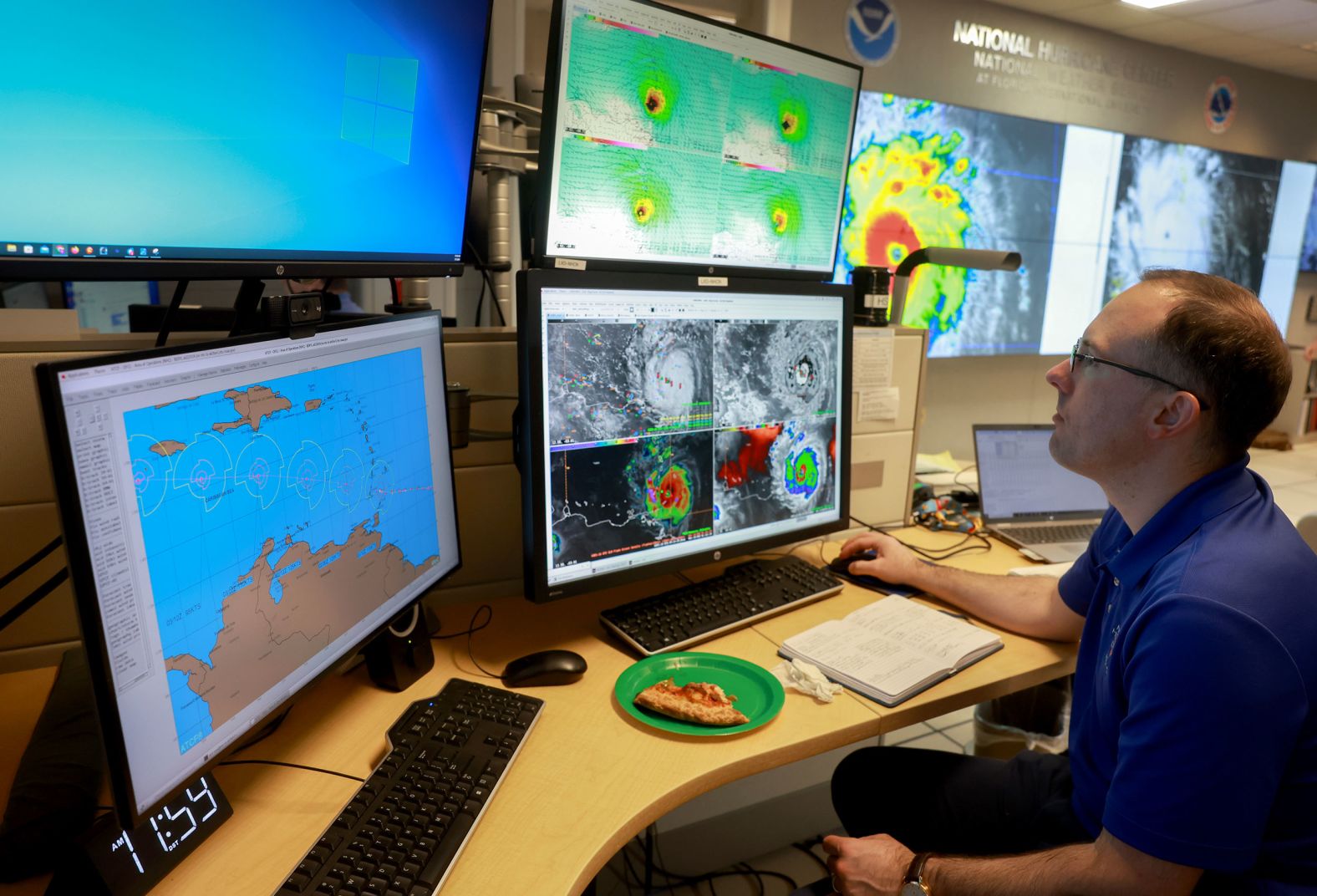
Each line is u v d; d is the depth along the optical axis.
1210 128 5.08
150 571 0.68
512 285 1.74
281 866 0.77
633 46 1.30
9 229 0.80
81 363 0.60
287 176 1.03
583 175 1.31
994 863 0.97
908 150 3.96
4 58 0.75
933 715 1.13
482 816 0.84
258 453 0.81
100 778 0.83
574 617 1.36
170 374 0.69
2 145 0.77
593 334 1.19
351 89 1.07
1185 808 0.83
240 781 0.90
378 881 0.73
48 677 1.12
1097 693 1.08
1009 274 4.35
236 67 0.94
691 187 1.46
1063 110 4.45
